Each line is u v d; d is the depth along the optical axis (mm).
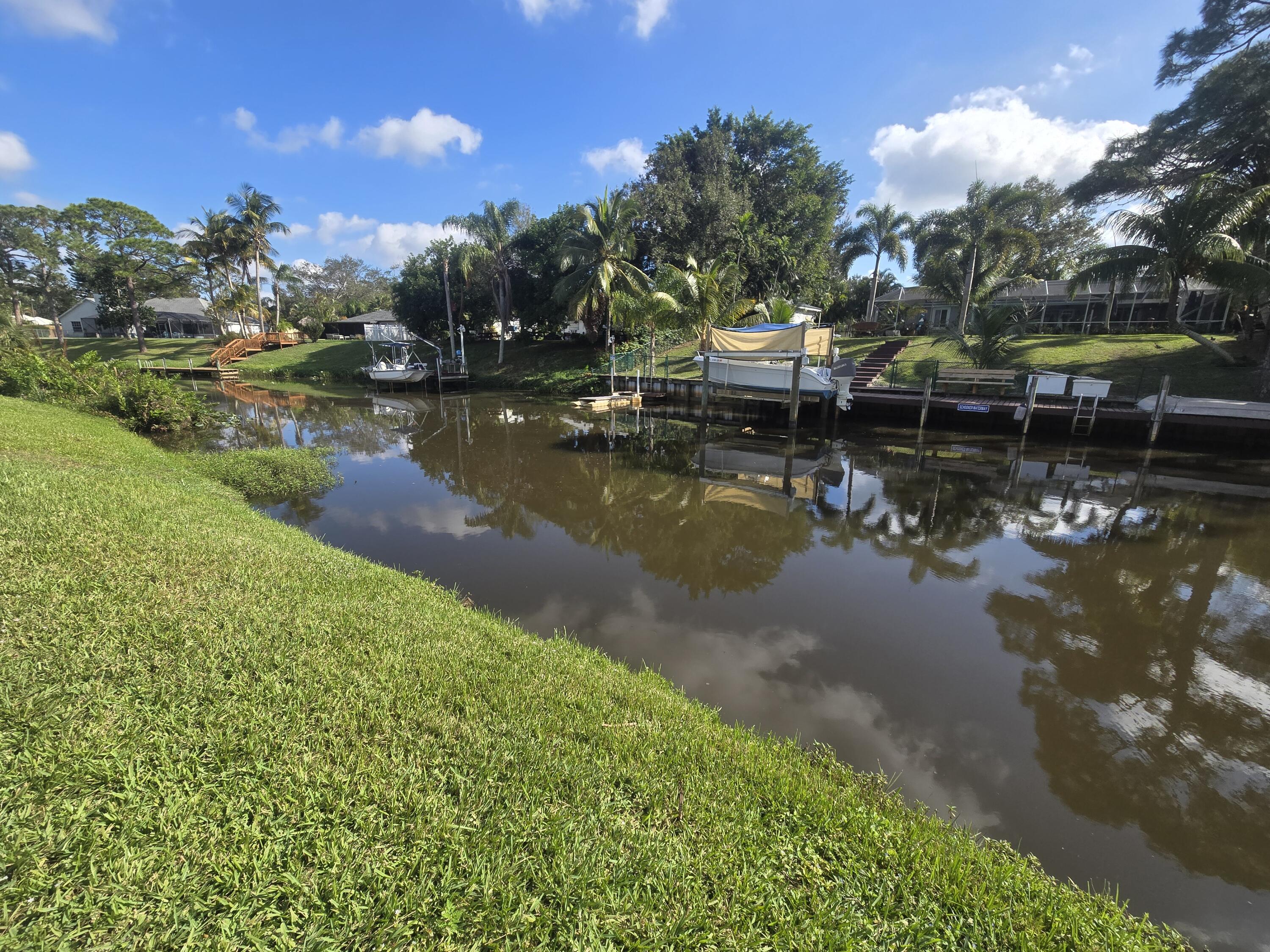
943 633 5340
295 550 5477
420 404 24203
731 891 2123
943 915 2139
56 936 1690
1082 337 20641
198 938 1736
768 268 29703
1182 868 2871
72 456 8375
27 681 2766
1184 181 18984
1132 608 5875
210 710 2768
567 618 5504
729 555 7328
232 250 40531
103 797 2199
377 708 2957
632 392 23578
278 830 2146
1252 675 4703
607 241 26172
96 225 41094
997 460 12969
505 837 2217
